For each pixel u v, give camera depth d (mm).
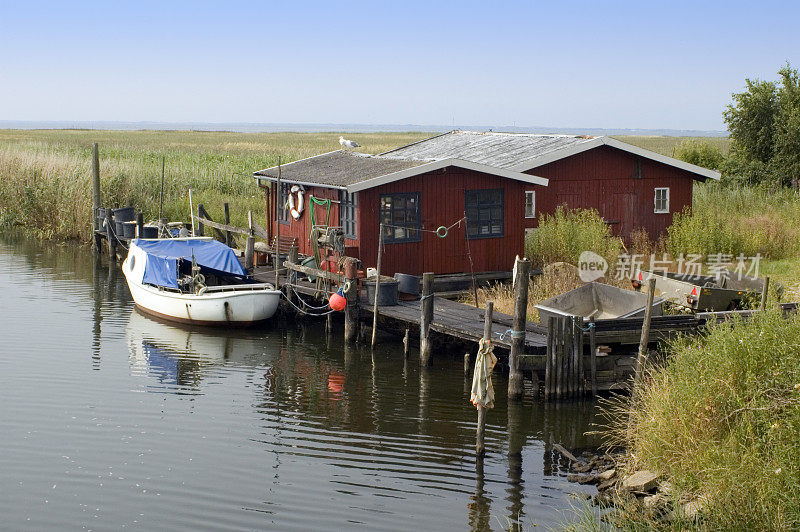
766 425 10859
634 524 10516
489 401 13492
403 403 16344
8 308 24453
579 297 18750
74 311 24250
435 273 23359
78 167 39312
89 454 13758
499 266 24172
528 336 17188
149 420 15375
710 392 11672
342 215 23406
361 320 21453
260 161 54844
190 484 12633
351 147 27031
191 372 18453
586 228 25531
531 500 11977
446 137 35469
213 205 38000
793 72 39000
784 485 9852
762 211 32250
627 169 29344
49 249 34750
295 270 22672
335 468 13195
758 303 17984
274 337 21625
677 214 29484
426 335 18438
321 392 17078
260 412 15867
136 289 24281
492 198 23953
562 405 15930
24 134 128125
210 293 22578
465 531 11125
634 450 12859
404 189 22734
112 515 11641
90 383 17562
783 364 11391
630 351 16938
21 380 17656
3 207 40781
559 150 27828
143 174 40719
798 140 36750
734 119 39625
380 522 11414
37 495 12242
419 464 13336
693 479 10984
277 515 11633
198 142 105562
